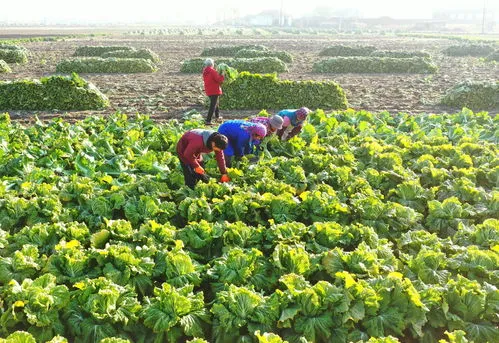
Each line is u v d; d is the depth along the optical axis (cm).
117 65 2756
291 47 4791
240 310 518
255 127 934
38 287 524
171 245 661
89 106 1697
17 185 877
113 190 823
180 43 5409
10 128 1209
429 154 1045
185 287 546
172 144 1100
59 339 464
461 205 801
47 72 2722
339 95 1736
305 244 662
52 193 826
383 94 2027
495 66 3156
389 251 644
